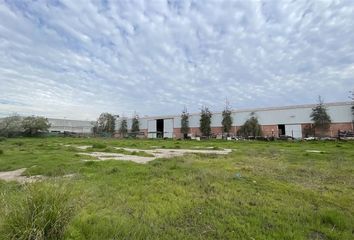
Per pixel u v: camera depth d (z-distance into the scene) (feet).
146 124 233.55
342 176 30.50
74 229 12.46
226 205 18.53
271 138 135.85
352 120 126.31
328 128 131.75
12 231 10.61
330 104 133.59
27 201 11.64
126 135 224.94
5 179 29.09
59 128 271.90
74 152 61.16
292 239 13.07
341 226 14.83
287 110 150.30
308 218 15.94
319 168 36.09
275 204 18.97
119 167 35.04
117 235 12.87
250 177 28.91
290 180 28.02
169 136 210.38
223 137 163.32
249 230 14.14
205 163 40.83
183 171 31.91
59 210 11.67
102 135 217.77
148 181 26.27
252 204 19.08
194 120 197.98
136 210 17.17
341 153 58.95
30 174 31.17
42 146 83.30
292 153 59.52
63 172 31.65
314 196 21.30
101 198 19.80
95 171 32.55
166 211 17.13
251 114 165.07
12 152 59.47
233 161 43.80
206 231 14.08
